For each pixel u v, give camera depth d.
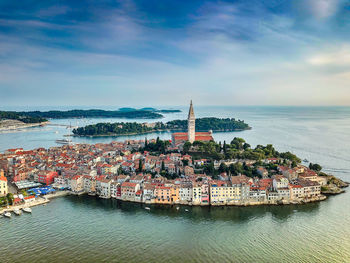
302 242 177.50
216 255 164.12
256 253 166.00
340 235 185.38
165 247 171.88
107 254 163.88
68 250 167.38
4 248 168.12
